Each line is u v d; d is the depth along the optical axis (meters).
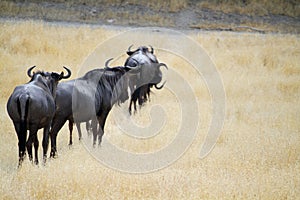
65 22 101.88
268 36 98.44
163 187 30.28
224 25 110.06
